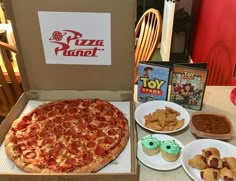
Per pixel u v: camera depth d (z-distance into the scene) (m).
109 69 0.77
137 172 0.53
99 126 0.71
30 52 0.75
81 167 0.57
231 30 1.34
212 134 0.67
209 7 1.75
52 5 0.68
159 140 0.65
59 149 0.64
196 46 2.10
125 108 0.78
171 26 1.98
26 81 0.79
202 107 0.79
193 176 0.56
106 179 0.52
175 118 0.72
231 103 0.81
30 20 0.70
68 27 0.71
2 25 1.28
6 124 0.69
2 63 1.15
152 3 2.54
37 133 0.68
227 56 1.39
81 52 0.74
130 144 0.65
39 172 0.56
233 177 0.55
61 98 0.82
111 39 0.72
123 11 0.68
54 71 0.78
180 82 0.75
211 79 1.67
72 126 0.71
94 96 0.82
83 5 0.67
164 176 0.58
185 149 0.61
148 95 0.79
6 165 0.60
